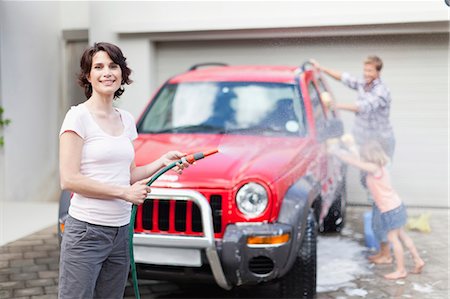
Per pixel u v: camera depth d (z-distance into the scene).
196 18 7.66
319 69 5.39
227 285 3.58
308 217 3.80
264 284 3.93
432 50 6.20
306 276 3.78
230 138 4.23
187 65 8.07
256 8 7.34
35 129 8.16
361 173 4.78
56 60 8.66
